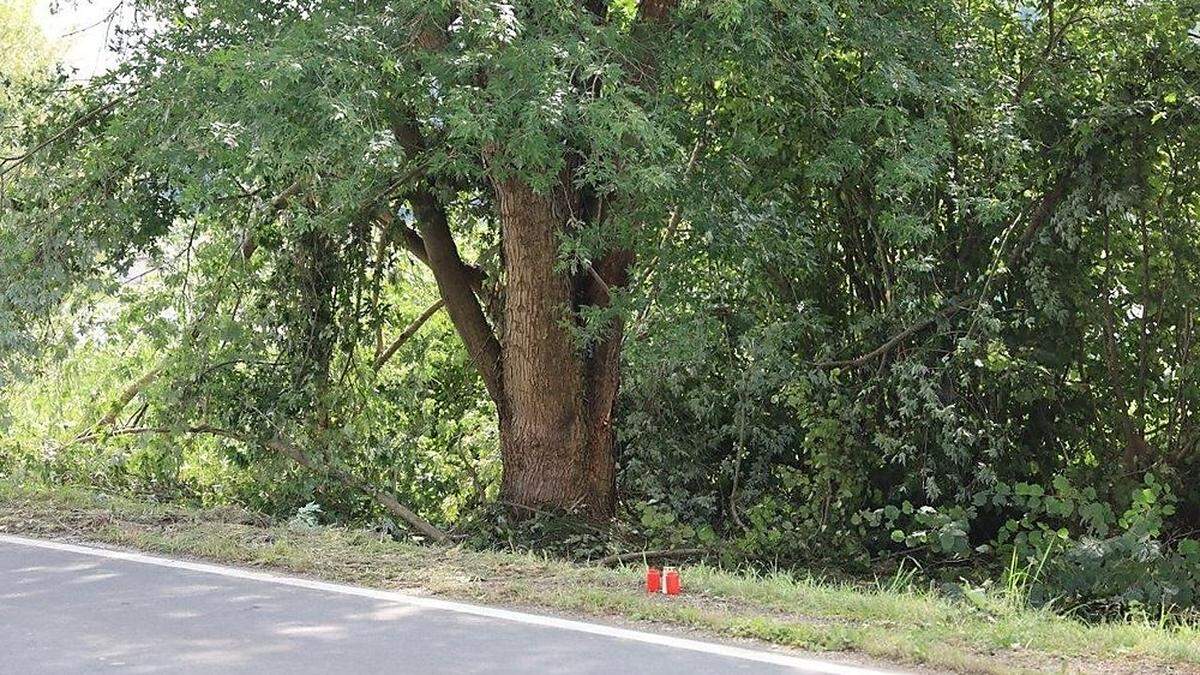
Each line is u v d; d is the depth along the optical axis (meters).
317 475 17.41
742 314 16.14
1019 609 8.45
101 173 15.59
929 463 15.25
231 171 13.28
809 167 14.49
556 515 15.14
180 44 14.73
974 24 15.43
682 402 16.95
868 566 14.79
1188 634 7.58
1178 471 15.84
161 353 18.55
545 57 11.69
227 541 9.88
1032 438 16.03
